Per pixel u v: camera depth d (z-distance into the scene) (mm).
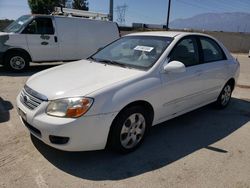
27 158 3479
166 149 3926
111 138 3488
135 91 3523
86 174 3209
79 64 4441
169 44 4289
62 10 12109
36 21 9281
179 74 4215
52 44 9688
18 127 4391
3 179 3045
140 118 3734
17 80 7926
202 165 3543
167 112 4176
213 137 4430
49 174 3174
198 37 4922
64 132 3100
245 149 4062
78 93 3219
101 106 3227
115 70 3922
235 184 3184
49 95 3271
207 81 4891
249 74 11602
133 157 3643
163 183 3117
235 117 5422
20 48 9055
